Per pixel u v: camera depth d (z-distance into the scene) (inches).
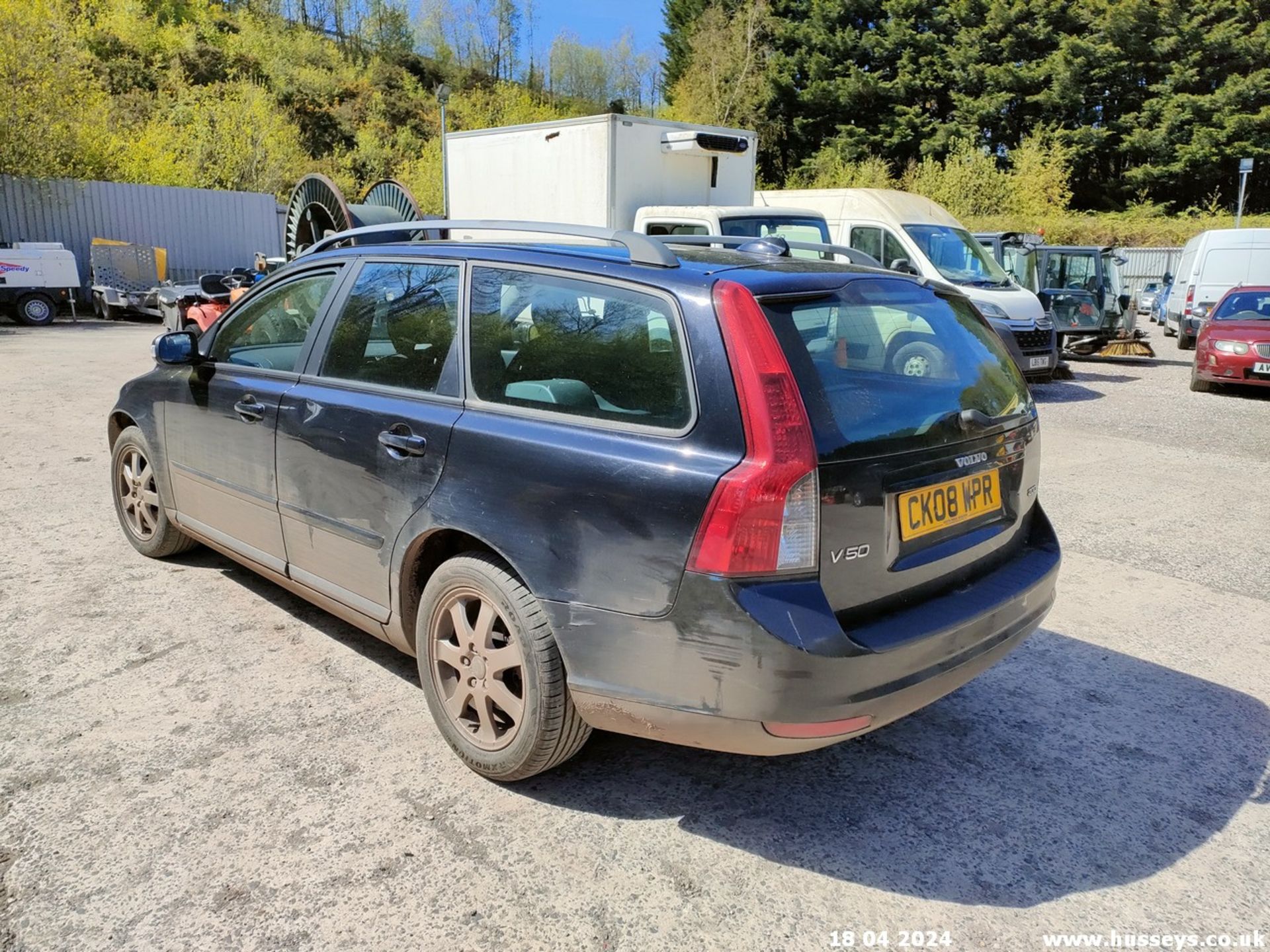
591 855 105.8
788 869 104.7
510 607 110.0
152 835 106.4
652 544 98.3
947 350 121.5
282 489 146.3
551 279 117.1
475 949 91.0
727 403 97.0
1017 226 1427.2
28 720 130.8
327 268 150.7
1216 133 1747.0
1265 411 433.4
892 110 1907.0
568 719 110.1
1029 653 165.3
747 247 134.6
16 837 105.3
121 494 197.6
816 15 1913.1
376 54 3061.0
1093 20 1852.9
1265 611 186.2
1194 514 254.8
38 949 89.2
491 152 465.4
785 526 93.9
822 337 104.6
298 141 1772.9
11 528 215.6
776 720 94.7
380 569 129.5
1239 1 1791.3
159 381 179.5
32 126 897.5
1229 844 111.0
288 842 106.1
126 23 2137.1
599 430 106.3
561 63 3287.4
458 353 124.0
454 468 116.6
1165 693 150.3
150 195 957.8
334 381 140.3
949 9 1902.1
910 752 130.6
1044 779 124.2
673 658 98.3
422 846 106.3
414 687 143.8
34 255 790.5
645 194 423.2
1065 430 379.6
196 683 143.1
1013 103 1893.5
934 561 108.6
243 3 2967.5
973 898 100.6
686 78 1973.4
